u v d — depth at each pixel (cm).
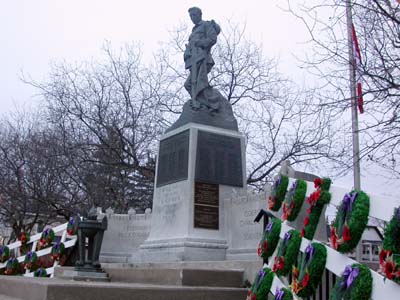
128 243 1680
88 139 2464
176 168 1402
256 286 796
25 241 1867
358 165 1359
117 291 884
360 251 1139
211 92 1486
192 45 1523
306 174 988
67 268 1430
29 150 2878
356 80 1055
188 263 1191
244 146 1445
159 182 1466
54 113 3238
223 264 1121
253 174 2552
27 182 2844
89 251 1373
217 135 1407
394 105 1012
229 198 1354
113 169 2441
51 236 1762
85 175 2508
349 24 1053
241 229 1292
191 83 1488
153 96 2575
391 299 542
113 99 2552
